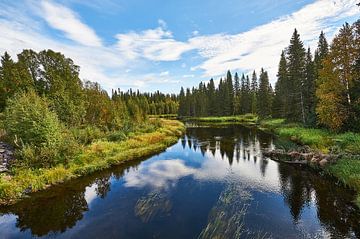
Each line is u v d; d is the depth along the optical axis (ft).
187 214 34.47
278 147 77.66
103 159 62.54
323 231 29.19
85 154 61.00
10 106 65.98
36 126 54.13
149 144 86.99
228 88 278.67
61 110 86.74
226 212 34.73
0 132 64.64
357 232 28.76
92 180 50.67
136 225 31.78
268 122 160.66
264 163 61.21
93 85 110.42
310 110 107.04
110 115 105.29
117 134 84.69
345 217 32.24
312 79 111.24
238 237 27.99
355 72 71.20
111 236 29.25
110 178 52.42
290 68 135.23
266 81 221.05
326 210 34.40
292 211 34.63
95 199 40.86
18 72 103.04
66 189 45.37
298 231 29.32
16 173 45.96
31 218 34.40
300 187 43.57
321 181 46.09
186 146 91.45
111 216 34.53
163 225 31.58
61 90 97.50
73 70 122.42
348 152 53.11
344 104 75.41
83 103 103.55
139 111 147.23
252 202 38.06
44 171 48.85
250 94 269.03
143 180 50.75
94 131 83.71
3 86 100.53
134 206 37.73
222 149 82.43
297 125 113.09
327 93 77.00
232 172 54.44
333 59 76.84
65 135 61.31
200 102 302.25
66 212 36.09
